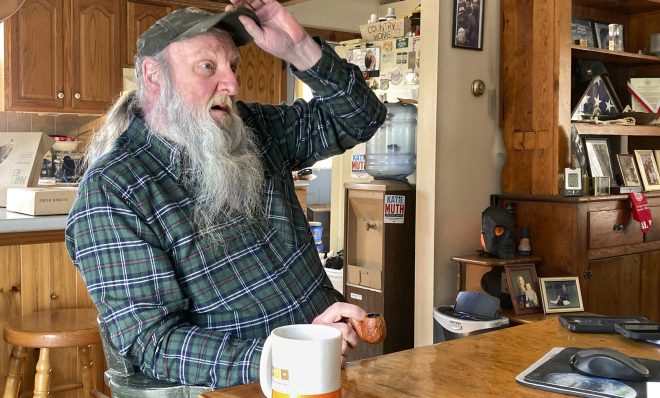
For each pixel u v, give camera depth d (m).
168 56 1.62
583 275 3.33
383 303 3.47
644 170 3.88
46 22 4.88
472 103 3.46
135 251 1.46
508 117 3.54
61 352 2.71
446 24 3.34
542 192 3.42
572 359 1.22
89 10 5.03
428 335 3.38
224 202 1.62
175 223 1.54
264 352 1.05
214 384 1.40
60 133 5.54
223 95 1.65
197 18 1.63
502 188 3.60
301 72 1.78
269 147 1.85
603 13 4.22
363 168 4.02
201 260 1.56
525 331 1.51
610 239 3.47
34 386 2.51
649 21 4.29
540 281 3.19
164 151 1.60
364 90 1.87
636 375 1.13
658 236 3.79
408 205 3.51
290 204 1.79
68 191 2.76
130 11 5.20
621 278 3.55
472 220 3.50
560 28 3.32
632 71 4.34
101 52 5.11
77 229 1.48
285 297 1.65
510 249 3.28
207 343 1.41
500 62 3.55
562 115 3.37
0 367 2.57
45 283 2.67
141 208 1.50
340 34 7.07
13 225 2.55
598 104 3.80
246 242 1.62
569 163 3.42
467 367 1.24
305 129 1.92
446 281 3.41
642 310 3.70
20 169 3.12
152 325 1.43
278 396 0.99
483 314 2.60
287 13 1.72
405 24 3.82
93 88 5.10
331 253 4.86
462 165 3.44
